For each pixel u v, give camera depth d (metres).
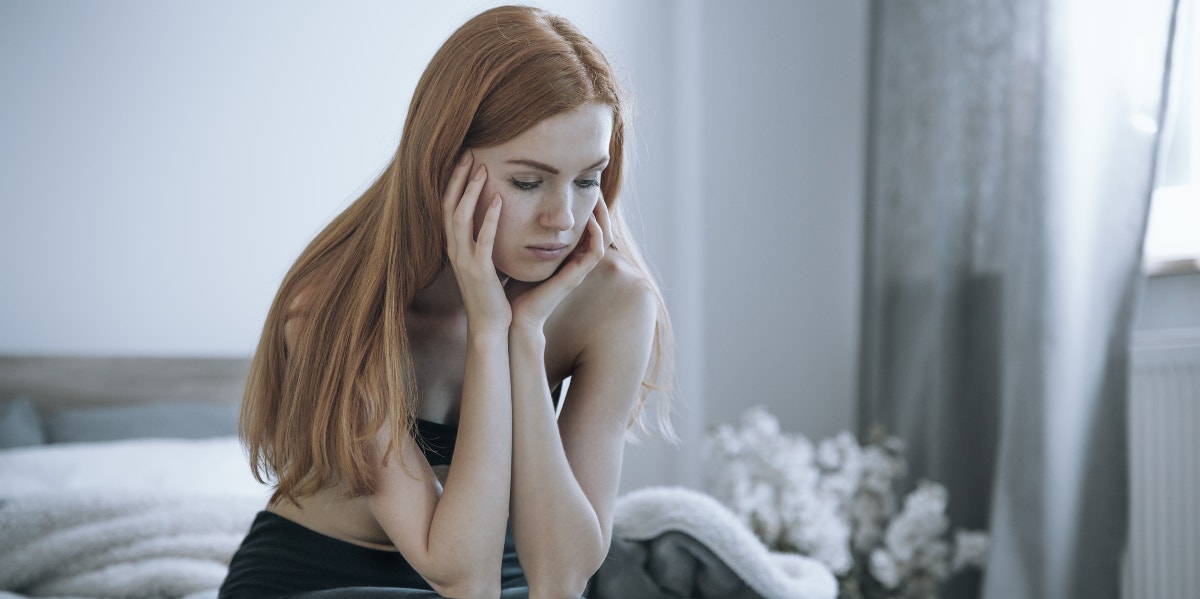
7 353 2.99
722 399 3.50
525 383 1.06
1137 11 2.31
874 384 3.08
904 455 2.94
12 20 3.07
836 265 3.46
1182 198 2.58
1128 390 2.32
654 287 1.25
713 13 3.58
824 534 2.37
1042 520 2.39
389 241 1.05
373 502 1.04
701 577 1.35
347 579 1.13
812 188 3.48
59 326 3.09
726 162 3.55
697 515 1.33
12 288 3.05
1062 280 2.42
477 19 1.03
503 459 1.03
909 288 2.95
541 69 0.98
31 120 3.08
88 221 3.13
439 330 1.18
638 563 1.35
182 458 2.55
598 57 1.03
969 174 2.77
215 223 3.24
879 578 2.45
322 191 3.34
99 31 3.15
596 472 1.14
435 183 1.03
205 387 3.18
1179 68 2.35
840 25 3.48
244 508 2.05
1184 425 2.37
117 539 1.88
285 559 1.14
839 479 2.58
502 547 1.03
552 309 1.08
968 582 2.74
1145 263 2.43
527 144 0.98
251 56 3.28
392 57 3.41
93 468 2.42
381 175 1.13
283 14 3.31
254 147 3.28
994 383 2.71
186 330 3.21
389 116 3.40
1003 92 2.66
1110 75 2.36
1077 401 2.38
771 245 3.50
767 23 3.54
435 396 1.18
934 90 2.88
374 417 1.01
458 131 1.00
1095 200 2.38
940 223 2.83
